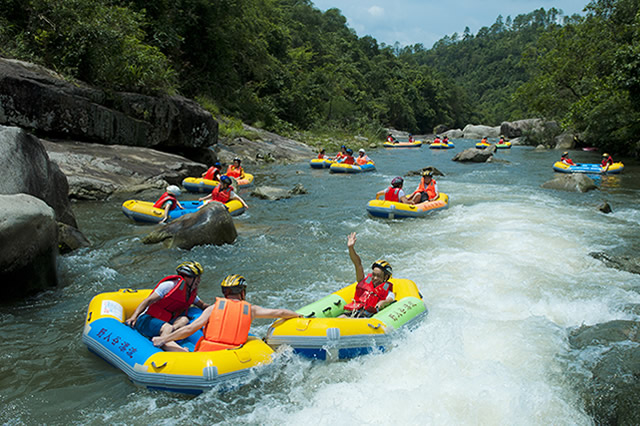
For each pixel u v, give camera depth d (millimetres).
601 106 26219
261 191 13859
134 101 16000
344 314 5551
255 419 3967
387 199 11539
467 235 9633
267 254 8414
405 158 28484
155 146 17188
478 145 36781
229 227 8938
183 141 18047
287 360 4703
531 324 5594
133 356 4402
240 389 4355
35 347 5078
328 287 6938
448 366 4641
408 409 3998
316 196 14281
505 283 6918
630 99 21625
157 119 16703
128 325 4844
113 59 16000
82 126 14219
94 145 14469
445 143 38281
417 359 4797
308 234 9789
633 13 29094
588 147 33750
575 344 5117
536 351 4953
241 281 4727
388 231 10062
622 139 27500
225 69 30844
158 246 8609
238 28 30422
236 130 26000
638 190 15609
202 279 7215
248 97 32906
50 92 13289
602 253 8070
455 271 7488
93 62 15602
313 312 5219
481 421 3855
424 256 8289
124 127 15555
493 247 8797
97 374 4590
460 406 4027
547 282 6973
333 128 42844
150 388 4285
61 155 12781
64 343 5172
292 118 39500
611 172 20141
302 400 4215
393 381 4480
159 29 23953
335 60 62812
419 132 78688
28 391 4324
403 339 5148
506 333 5363
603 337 5141
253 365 4434
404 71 84500
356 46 75125
